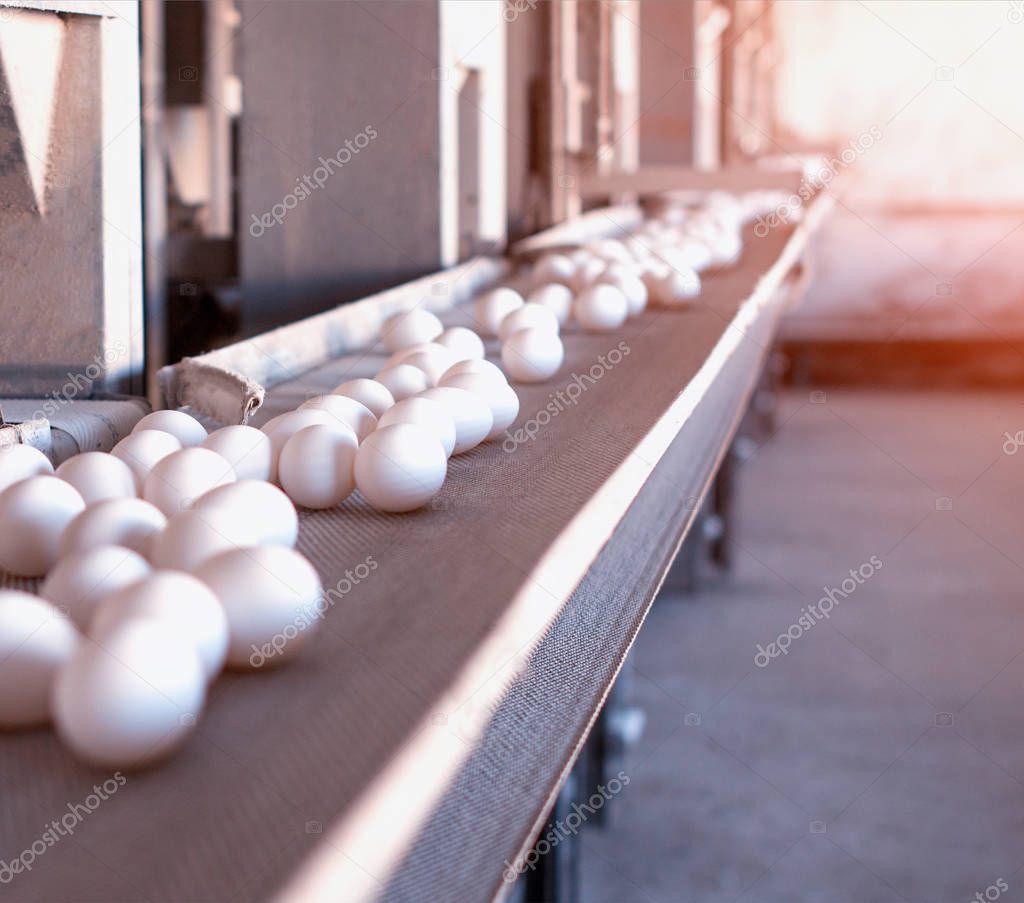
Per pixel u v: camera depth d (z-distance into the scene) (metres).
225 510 0.95
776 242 4.03
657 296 2.55
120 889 0.59
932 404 10.65
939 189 11.32
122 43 1.60
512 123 4.25
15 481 1.10
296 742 0.71
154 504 1.09
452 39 3.14
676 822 3.65
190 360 1.60
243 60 3.19
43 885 0.59
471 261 3.09
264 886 0.57
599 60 5.11
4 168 1.54
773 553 6.38
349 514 1.17
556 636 1.00
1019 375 11.40
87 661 0.71
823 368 11.73
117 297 1.64
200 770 0.70
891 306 11.55
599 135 5.13
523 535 1.06
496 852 0.69
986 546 6.41
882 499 7.43
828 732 4.22
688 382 1.75
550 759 0.82
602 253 3.03
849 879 3.31
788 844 3.51
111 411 1.48
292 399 1.66
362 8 3.10
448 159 3.16
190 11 4.66
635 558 1.30
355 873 0.61
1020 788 3.79
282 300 3.26
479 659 0.80
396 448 1.14
